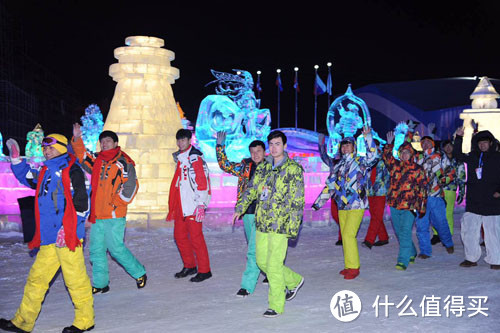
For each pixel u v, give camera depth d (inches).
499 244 301.6
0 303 236.4
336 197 283.3
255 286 254.2
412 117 2844.5
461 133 323.3
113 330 192.4
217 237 421.7
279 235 210.4
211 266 312.3
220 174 631.2
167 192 523.5
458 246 385.1
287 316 207.5
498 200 301.9
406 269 303.0
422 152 354.0
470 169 311.0
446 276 283.4
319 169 687.1
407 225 300.7
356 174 277.7
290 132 1835.6
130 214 490.0
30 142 778.2
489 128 957.8
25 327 194.4
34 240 195.5
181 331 189.0
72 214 188.5
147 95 539.8
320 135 349.7
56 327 200.7
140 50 543.8
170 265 316.5
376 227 367.6
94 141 1392.7
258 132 1144.8
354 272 276.7
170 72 555.8
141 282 259.0
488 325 195.9
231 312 214.4
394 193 302.5
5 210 559.5
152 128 530.3
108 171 244.7
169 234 429.4
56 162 194.9
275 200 211.6
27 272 299.9
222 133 276.4
